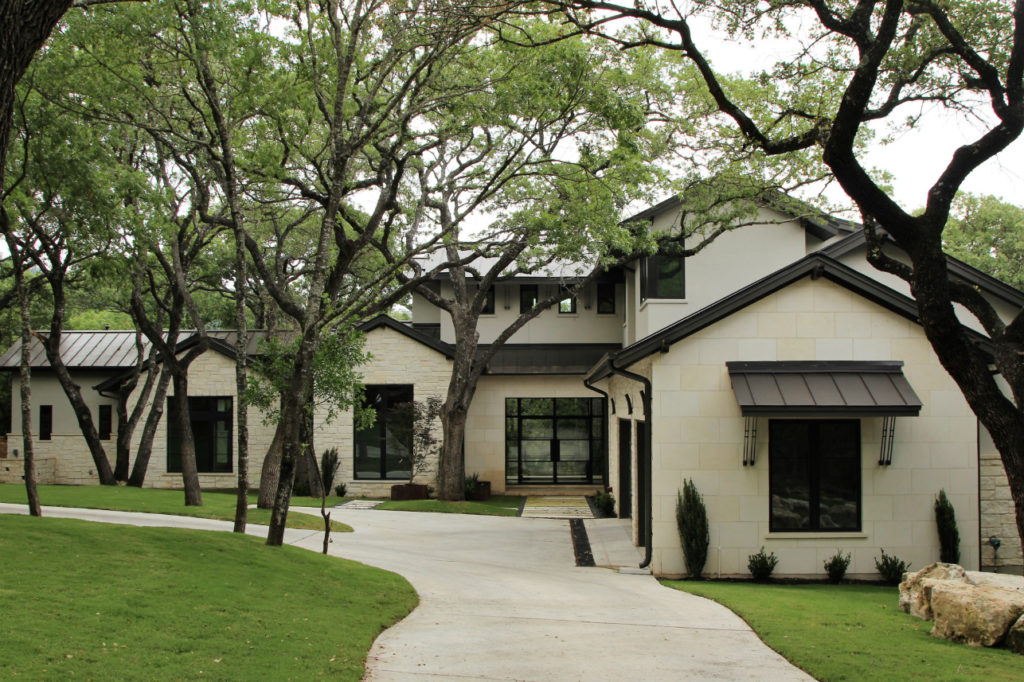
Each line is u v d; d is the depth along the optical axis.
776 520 13.92
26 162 12.45
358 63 14.40
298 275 29.91
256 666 6.86
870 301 14.12
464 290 24.61
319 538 16.05
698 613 10.65
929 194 8.50
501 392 27.62
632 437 16.95
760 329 14.02
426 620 9.84
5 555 9.29
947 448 13.95
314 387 12.98
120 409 26.17
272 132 15.01
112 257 14.30
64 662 6.23
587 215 14.86
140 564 9.72
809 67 11.83
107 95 13.25
